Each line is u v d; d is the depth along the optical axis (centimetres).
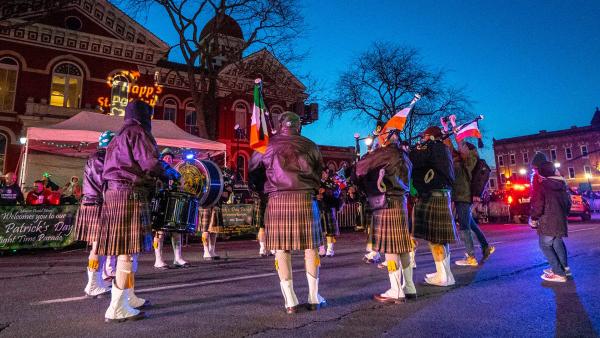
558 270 470
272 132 407
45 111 2042
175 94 2658
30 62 2153
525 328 299
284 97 2903
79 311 360
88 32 2311
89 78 2297
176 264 638
